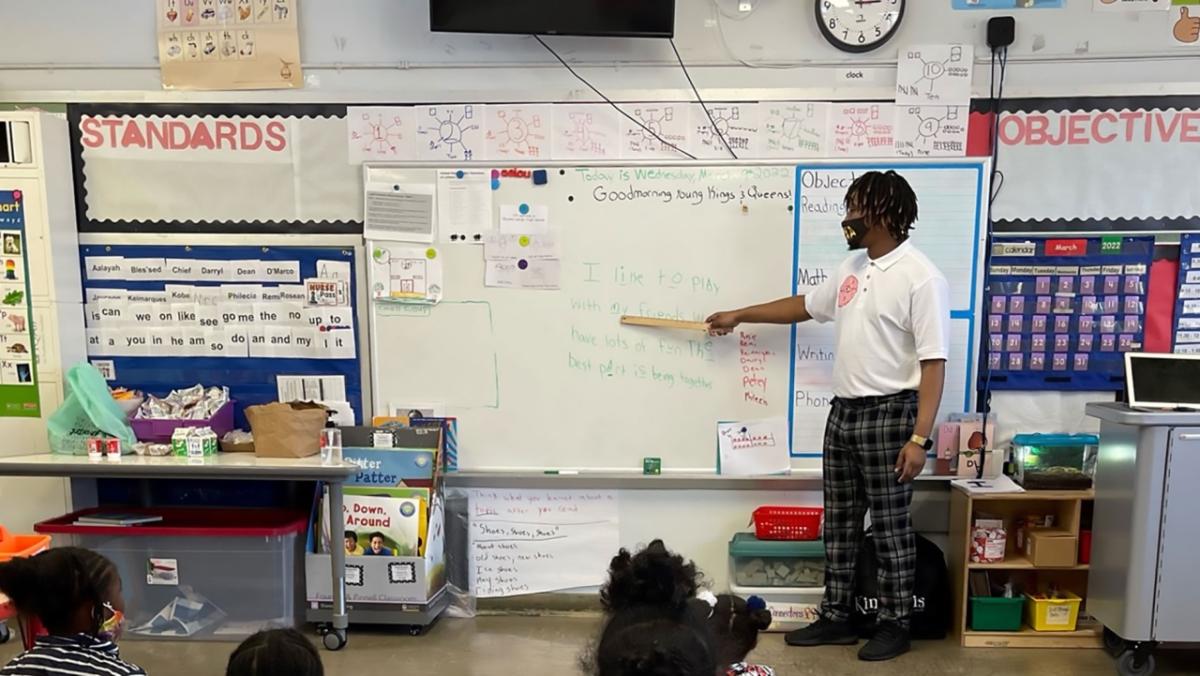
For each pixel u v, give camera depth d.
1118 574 2.42
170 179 2.94
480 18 2.71
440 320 2.93
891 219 2.43
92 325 3.01
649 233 2.87
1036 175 2.79
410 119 2.87
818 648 2.66
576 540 2.96
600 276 2.89
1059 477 2.65
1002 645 2.68
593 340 2.92
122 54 2.92
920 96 2.77
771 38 2.80
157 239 2.96
